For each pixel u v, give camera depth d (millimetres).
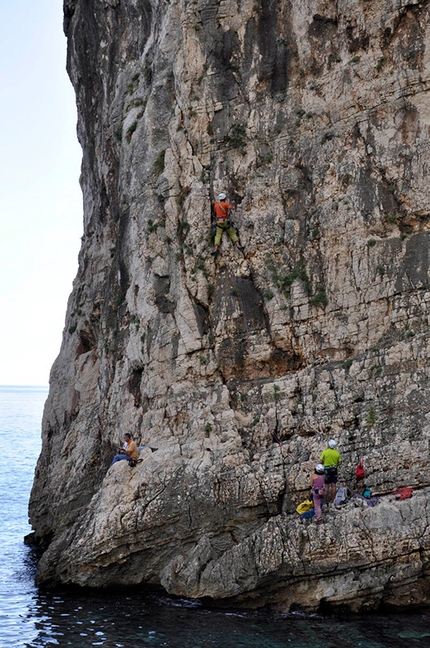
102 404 30531
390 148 25344
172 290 27062
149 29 31828
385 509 21625
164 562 24234
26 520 38031
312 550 21594
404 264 24641
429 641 19688
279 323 25828
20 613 22859
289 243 26234
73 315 35781
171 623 21422
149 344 27000
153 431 26062
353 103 26031
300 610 21906
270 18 27484
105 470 29906
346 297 25219
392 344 24344
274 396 25172
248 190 26891
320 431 24344
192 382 26094
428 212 24750
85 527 25125
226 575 22250
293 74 27141
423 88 25188
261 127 27219
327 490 22438
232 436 24672
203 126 27672
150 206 27875
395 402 23656
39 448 74438
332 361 25219
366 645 19469
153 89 29047
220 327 26188
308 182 26562
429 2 25203
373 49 25844
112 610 22734
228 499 23781
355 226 25359
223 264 26594
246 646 19609
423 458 22609
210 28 27938
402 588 21438
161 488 24281
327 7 26672
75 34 36594
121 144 31297
